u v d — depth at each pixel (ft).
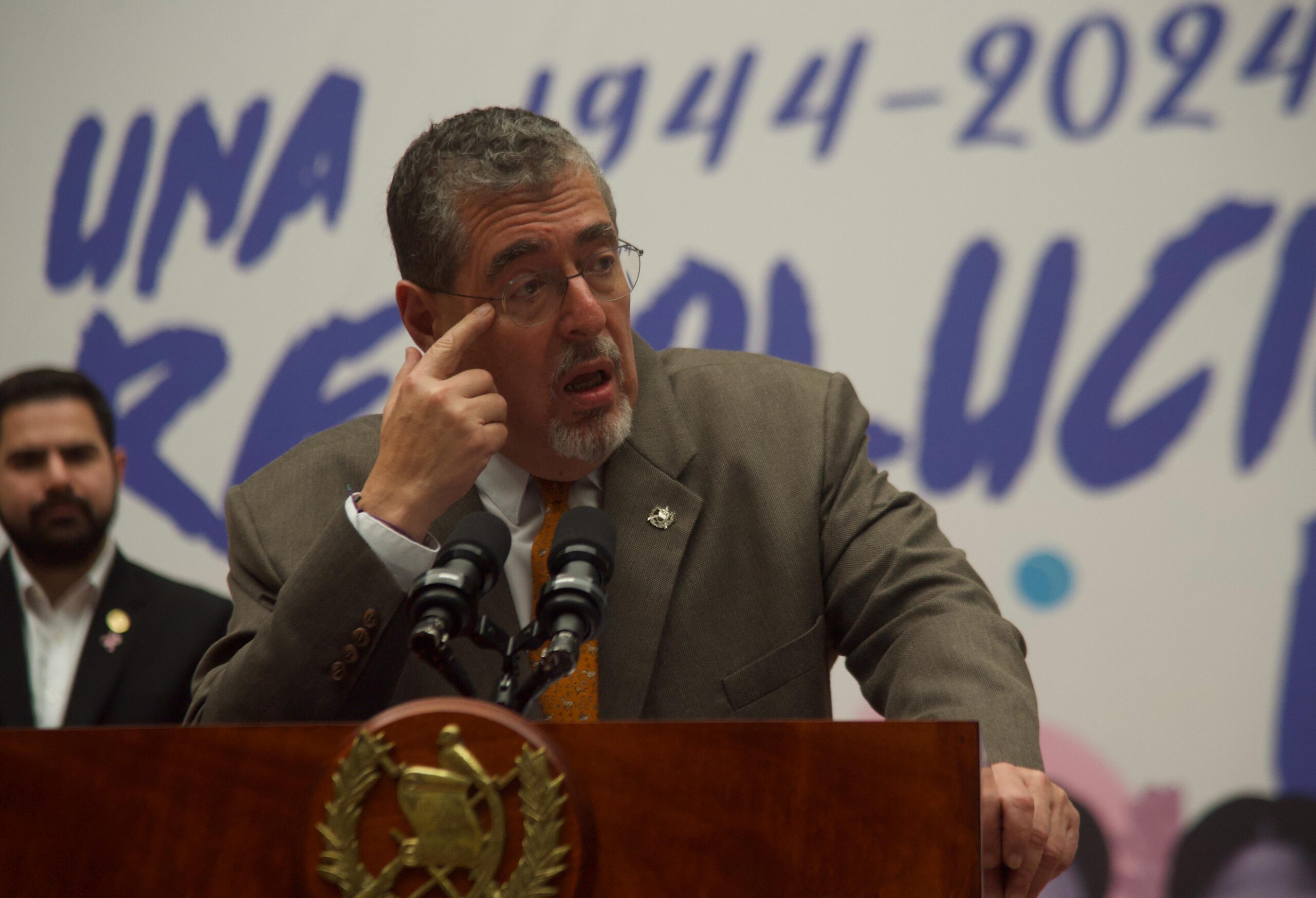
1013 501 39.60
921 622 20.38
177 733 13.32
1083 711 38.32
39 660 39.27
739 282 42.70
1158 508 38.55
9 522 39.40
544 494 22.79
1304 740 36.86
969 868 12.44
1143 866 37.29
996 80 41.57
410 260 22.49
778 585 22.16
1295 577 37.42
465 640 21.58
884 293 41.57
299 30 47.67
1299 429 37.88
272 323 46.16
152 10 48.85
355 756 12.68
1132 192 39.99
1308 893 36.35
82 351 47.26
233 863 13.01
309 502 23.11
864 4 43.01
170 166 47.80
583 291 21.25
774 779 12.73
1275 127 39.24
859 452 23.59
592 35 45.27
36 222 48.32
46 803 13.37
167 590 40.14
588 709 21.30
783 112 43.21
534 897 12.28
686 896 12.55
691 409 23.84
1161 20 40.40
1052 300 40.14
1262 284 38.68
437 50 46.50
